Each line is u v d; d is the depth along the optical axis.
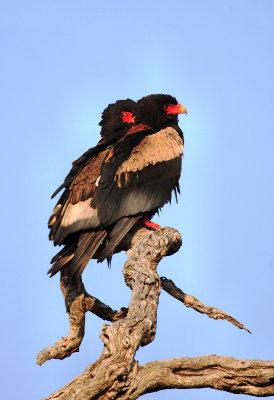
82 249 13.12
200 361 9.82
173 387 9.71
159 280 11.10
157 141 15.09
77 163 14.87
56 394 8.72
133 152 14.67
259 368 9.80
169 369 9.61
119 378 8.80
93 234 13.46
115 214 13.81
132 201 14.15
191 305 12.16
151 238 12.20
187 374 9.82
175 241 12.75
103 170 14.23
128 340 8.91
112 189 14.04
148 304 10.32
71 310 12.52
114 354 8.81
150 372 9.53
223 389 9.90
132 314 9.81
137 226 14.47
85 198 13.95
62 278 12.84
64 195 14.45
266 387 9.86
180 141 15.48
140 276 10.92
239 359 9.89
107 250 13.20
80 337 12.50
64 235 13.64
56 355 12.36
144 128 15.98
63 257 12.89
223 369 9.85
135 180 14.36
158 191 14.59
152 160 14.66
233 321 11.99
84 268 12.69
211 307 12.05
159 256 11.98
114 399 8.88
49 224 14.46
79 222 13.59
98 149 15.20
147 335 9.76
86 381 8.76
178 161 15.09
